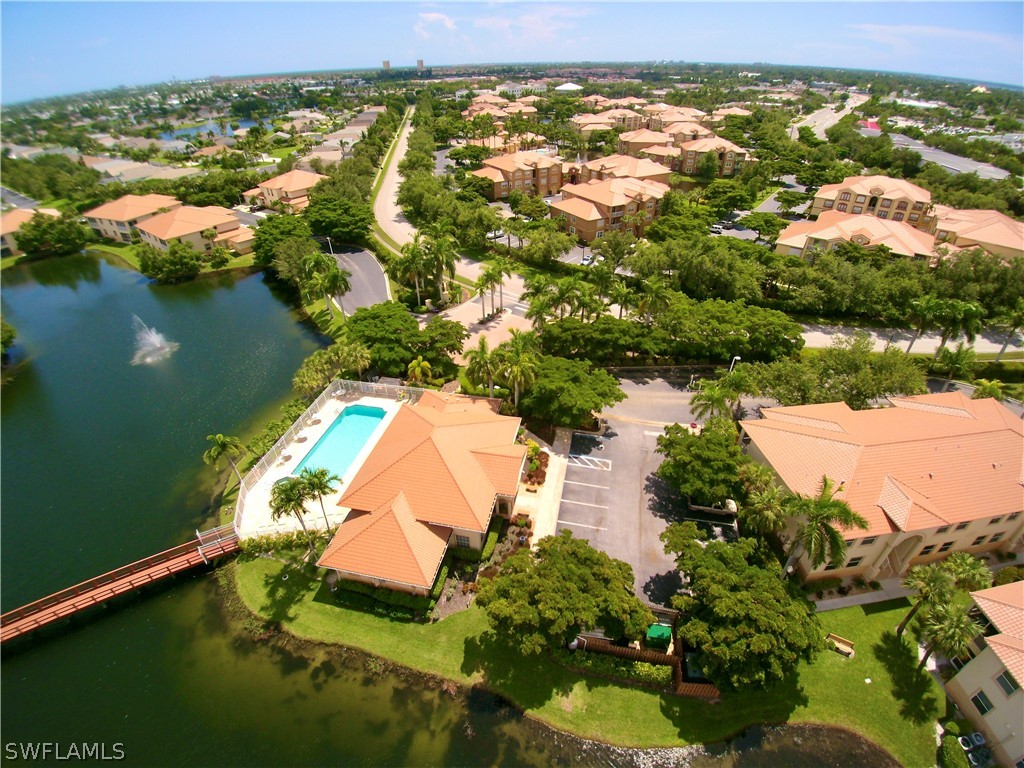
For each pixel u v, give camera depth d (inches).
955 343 3051.2
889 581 1747.0
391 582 1670.8
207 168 7062.0
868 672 1512.1
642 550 1820.9
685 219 4151.1
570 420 2161.7
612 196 4488.2
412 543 1665.8
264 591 1744.6
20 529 2030.0
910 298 3120.1
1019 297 3070.9
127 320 3550.7
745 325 2655.0
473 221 4261.8
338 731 1407.5
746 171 5816.9
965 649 1440.7
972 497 1676.9
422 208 4781.0
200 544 1817.2
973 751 1336.1
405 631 1612.9
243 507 1994.3
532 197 5128.0
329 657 1566.2
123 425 2566.4
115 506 2121.1
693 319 2716.5
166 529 2011.6
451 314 3383.4
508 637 1472.7
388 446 1996.8
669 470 1892.2
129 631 1663.4
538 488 2062.0
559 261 4065.0
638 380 2733.8
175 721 1445.6
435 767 1337.4
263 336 3314.5
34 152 7327.8
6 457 2381.9
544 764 1339.8
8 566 1886.1
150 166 7298.2
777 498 1600.6
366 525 1711.4
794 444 1852.9
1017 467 1755.7
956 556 1501.0
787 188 5974.4
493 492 1850.4
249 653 1589.6
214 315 3597.4
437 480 1807.3
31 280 4239.7
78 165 6328.7
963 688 1427.2
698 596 1438.2
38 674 1563.7
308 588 1748.3
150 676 1547.7
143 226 4643.2
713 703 1451.8
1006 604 1364.4
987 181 5088.6
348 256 4298.7
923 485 1690.5
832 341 3070.9
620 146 6929.1
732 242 3663.9
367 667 1537.9
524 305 3494.1
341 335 3184.1
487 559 1784.0
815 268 3383.4
